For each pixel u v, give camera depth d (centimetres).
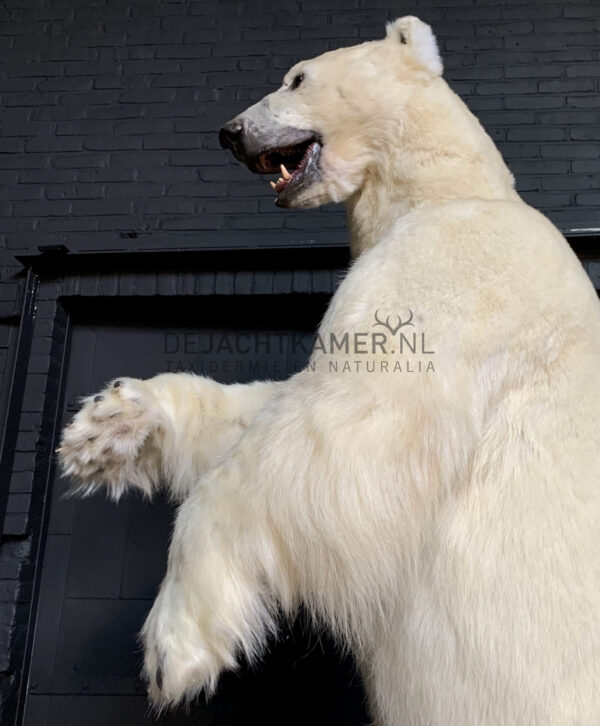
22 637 295
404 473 99
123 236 353
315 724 266
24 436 318
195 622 97
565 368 109
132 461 136
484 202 119
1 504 309
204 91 376
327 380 102
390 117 144
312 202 154
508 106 355
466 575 101
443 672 101
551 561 99
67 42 390
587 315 115
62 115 377
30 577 305
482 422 105
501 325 105
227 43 382
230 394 151
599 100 353
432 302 104
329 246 322
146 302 340
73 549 310
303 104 154
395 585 104
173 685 96
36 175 368
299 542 98
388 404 98
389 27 156
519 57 362
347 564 98
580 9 369
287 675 272
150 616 103
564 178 342
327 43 376
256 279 330
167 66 381
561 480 103
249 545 98
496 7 372
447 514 104
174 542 103
